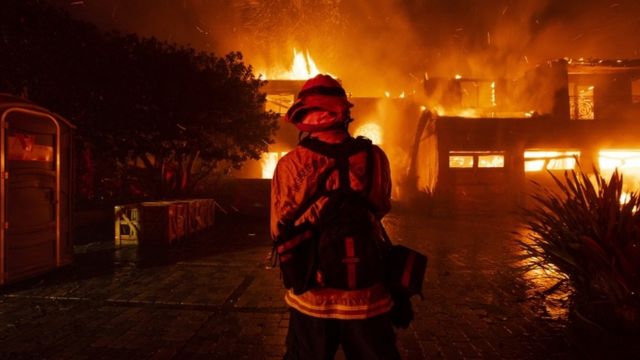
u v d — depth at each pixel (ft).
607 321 11.43
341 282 5.74
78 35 37.29
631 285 11.16
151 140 42.14
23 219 18.58
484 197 61.41
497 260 25.61
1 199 17.52
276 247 5.92
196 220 34.99
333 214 5.82
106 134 40.55
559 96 66.28
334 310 5.76
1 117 17.48
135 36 41.47
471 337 13.15
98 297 17.07
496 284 19.69
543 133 62.18
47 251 20.07
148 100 40.47
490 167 61.87
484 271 22.49
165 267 22.79
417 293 6.03
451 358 11.66
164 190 45.98
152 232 29.58
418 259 6.22
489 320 14.69
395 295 6.37
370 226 6.00
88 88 37.68
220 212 49.21
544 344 12.61
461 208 60.85
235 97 46.06
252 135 48.96
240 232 37.22
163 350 11.98
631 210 12.12
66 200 21.33
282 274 5.96
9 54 33.37
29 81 34.94
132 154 43.37
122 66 39.11
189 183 47.21
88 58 37.17
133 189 48.67
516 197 61.31
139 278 20.29
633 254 11.21
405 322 6.44
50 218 20.22
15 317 14.69
